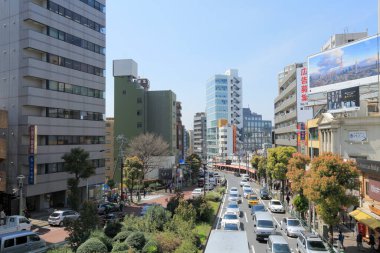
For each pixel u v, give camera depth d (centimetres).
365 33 6844
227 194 6631
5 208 4172
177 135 10562
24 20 4416
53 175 4650
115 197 5256
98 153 5700
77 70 5238
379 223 2423
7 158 4369
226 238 1911
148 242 1966
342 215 3472
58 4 4875
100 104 5784
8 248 2103
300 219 3544
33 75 4397
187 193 6756
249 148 19025
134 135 9144
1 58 4575
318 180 2528
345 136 3519
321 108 5419
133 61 9550
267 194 5906
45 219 3859
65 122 4950
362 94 4016
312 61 4672
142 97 9306
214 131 16500
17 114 4378
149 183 7500
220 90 16512
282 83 8481
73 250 1956
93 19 5659
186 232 2486
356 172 2555
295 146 6812
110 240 2045
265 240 2891
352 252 2516
